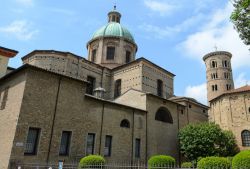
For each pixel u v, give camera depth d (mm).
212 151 29281
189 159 31266
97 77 38375
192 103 39531
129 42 44656
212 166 14484
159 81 40156
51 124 20219
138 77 36500
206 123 32875
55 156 19938
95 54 44531
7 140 18359
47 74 20906
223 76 71375
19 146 17828
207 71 75250
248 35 13180
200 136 30000
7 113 19828
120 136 26000
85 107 23375
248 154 13609
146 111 30047
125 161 25547
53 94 20938
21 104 18609
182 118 36344
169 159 20391
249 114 36031
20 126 18172
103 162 18406
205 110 42906
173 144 32844
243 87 39750
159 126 31500
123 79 38625
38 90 19938
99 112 24656
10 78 21562
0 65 24828
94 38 44594
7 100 20547
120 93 38344
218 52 74312
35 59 33031
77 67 35125
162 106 33094
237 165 13656
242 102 37281
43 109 19922
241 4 12242
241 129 36125
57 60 33344
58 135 20516
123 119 27016
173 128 33812
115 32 44281
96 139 23547
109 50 43375
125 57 43469
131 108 28188
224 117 38906
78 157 21500
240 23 13062
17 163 17438
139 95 31516
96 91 32688
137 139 28203
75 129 21922
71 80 22688
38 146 19016
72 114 22016
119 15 50656
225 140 31812
